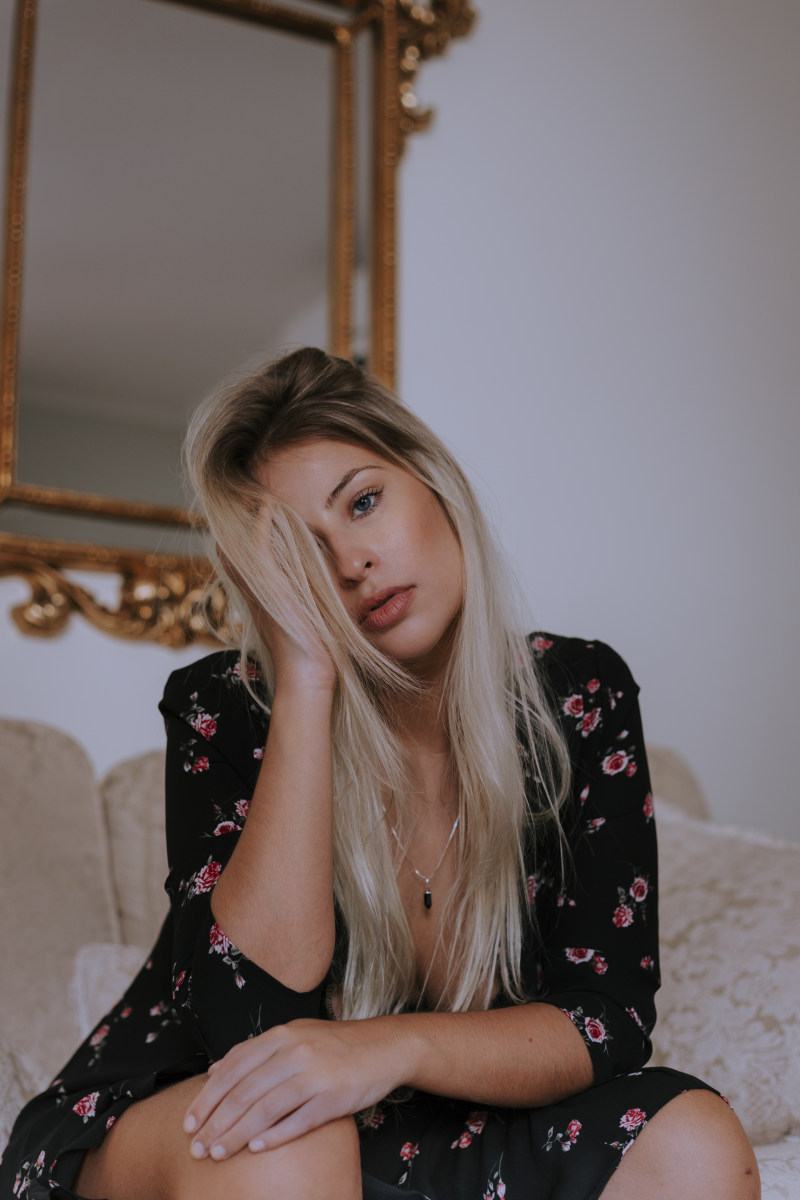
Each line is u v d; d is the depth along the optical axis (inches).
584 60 104.5
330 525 43.1
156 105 87.7
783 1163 38.1
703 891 60.1
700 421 104.6
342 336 90.2
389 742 44.3
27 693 77.5
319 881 37.9
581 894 43.1
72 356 82.4
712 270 107.5
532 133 101.2
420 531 43.9
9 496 78.5
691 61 109.5
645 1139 33.3
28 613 77.4
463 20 98.2
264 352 83.1
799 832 102.7
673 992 54.8
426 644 43.9
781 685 104.3
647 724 97.7
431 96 97.7
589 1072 37.4
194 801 43.2
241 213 89.1
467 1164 35.9
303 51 93.0
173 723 45.5
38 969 58.2
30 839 61.5
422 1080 34.2
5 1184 38.2
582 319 100.7
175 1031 41.8
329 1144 31.7
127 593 81.0
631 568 99.1
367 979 43.1
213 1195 30.8
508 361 97.2
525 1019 37.5
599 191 103.3
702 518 103.0
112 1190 34.1
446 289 95.8
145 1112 35.1
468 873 44.8
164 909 64.5
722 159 109.7
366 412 44.8
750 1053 50.2
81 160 84.7
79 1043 56.3
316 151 92.1
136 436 83.4
